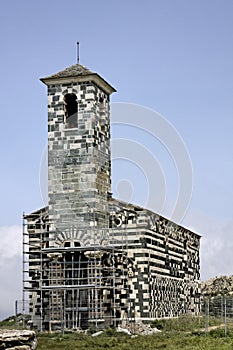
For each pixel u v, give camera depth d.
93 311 73.19
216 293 131.38
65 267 75.19
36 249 77.19
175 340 58.47
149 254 76.75
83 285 72.94
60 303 74.44
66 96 77.88
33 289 74.38
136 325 73.19
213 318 83.06
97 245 74.44
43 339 63.59
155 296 77.88
